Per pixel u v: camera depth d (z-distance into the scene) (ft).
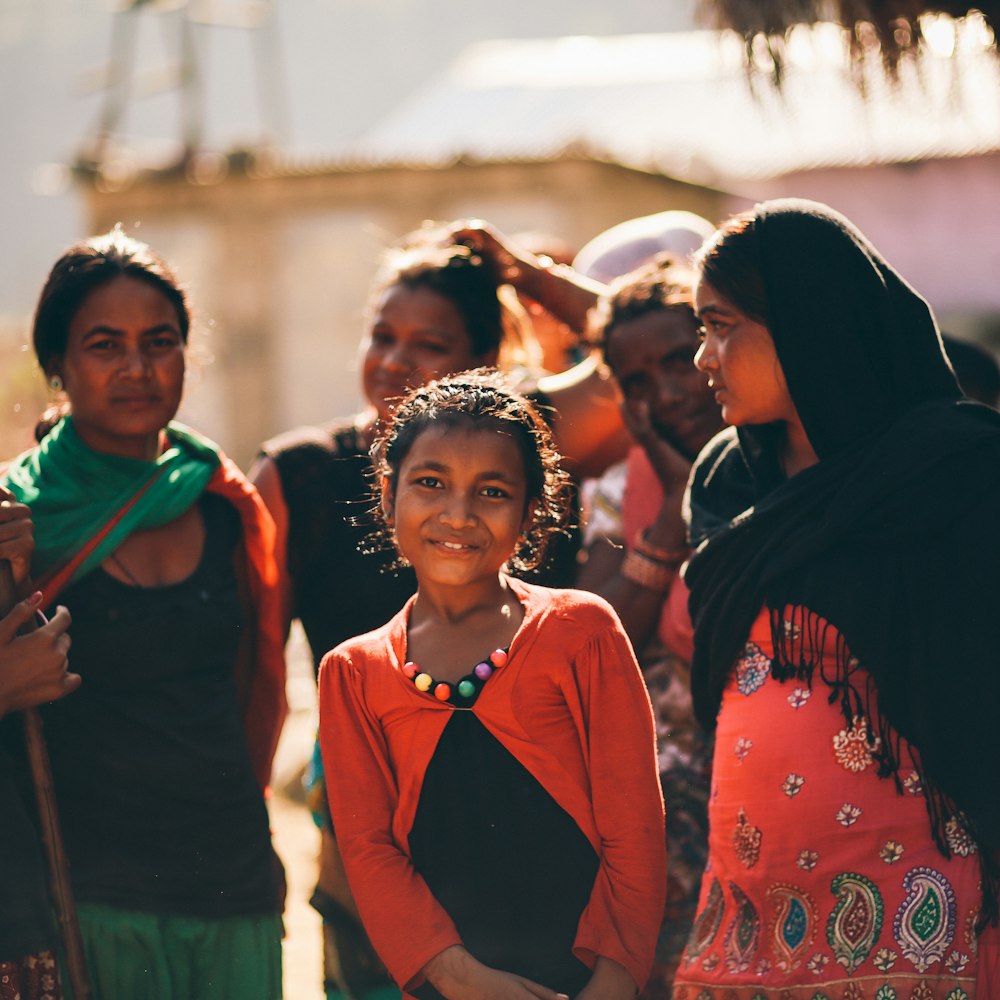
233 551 11.00
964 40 12.60
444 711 8.62
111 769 9.93
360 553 11.44
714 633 9.89
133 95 62.69
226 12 61.77
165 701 10.13
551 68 77.25
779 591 9.48
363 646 8.92
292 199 52.75
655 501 12.05
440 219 51.83
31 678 9.18
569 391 12.80
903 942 8.97
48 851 9.32
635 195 51.65
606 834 8.71
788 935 9.30
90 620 9.99
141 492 10.28
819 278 9.37
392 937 8.46
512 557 9.94
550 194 50.75
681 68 72.95
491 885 8.59
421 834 8.69
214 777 10.21
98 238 10.78
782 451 10.12
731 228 9.70
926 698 9.05
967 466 9.14
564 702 8.74
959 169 64.23
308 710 26.76
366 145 70.08
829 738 9.29
